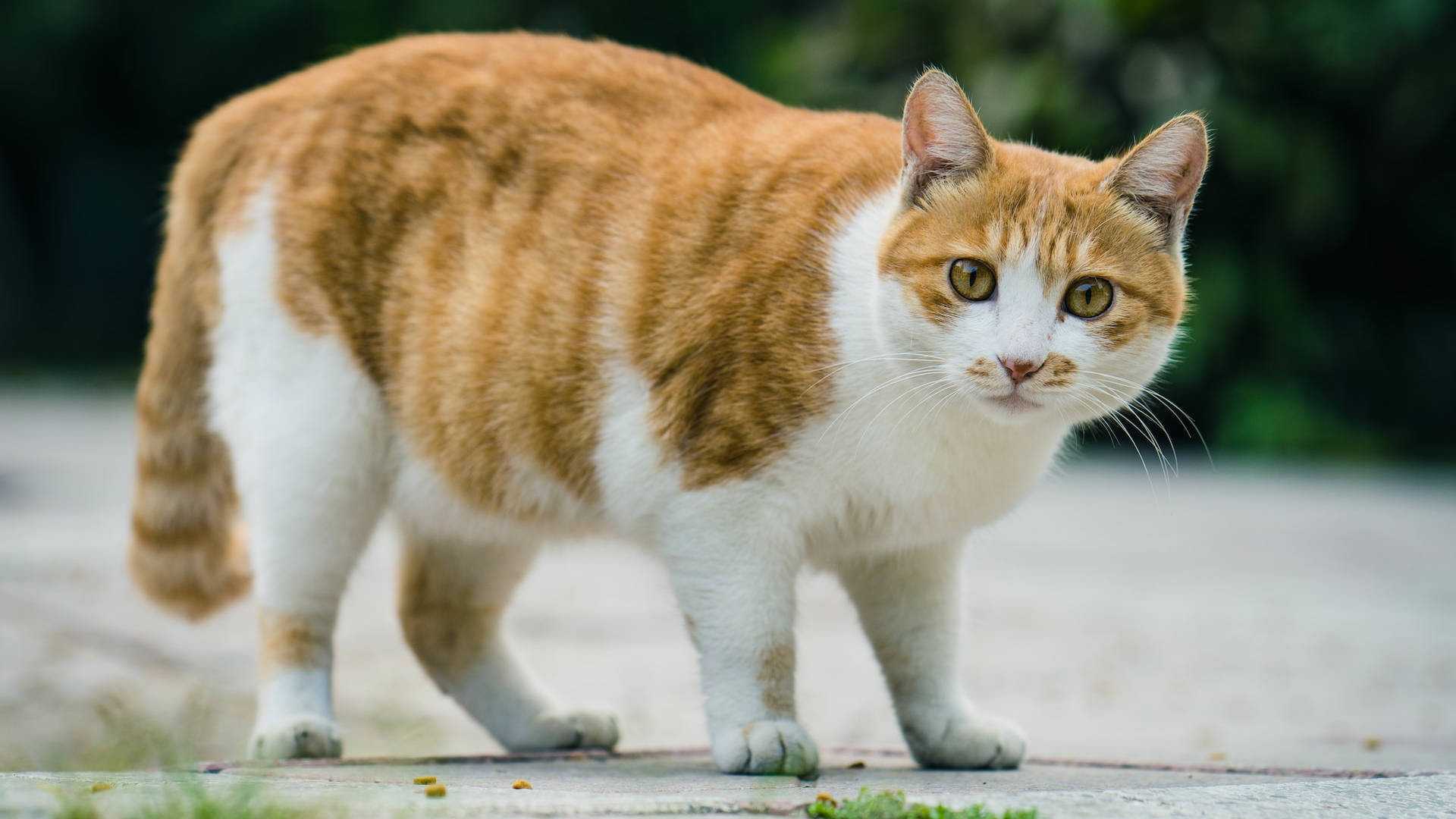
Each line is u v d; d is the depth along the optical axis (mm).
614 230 5711
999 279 5242
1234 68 22984
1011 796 4344
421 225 6020
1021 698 8219
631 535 5742
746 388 5305
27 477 16891
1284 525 16297
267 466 6051
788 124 5898
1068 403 5316
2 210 31797
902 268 5262
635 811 4020
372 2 26953
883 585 5934
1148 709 7902
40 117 30875
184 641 9203
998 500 5605
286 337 6055
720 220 5574
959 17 23500
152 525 6785
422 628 6816
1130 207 5371
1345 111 24203
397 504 6312
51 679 8008
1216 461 23094
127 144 32219
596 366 5633
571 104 6039
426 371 5965
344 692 8219
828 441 5281
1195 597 11953
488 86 6148
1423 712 7770
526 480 5957
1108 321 5312
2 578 10836
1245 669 9102
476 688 6750
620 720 6977
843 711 8094
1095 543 14930
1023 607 11266
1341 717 7621
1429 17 21922
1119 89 23125
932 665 5922
